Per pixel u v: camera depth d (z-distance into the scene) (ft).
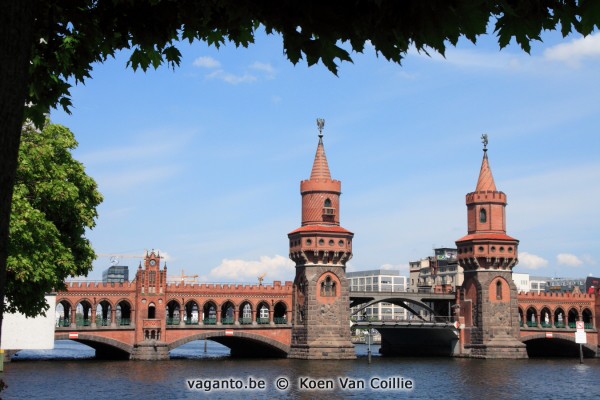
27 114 49.39
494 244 437.99
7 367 318.86
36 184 148.46
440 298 456.45
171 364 353.31
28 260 133.39
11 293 138.51
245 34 45.16
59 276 147.43
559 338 463.83
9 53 28.91
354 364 367.66
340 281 415.44
